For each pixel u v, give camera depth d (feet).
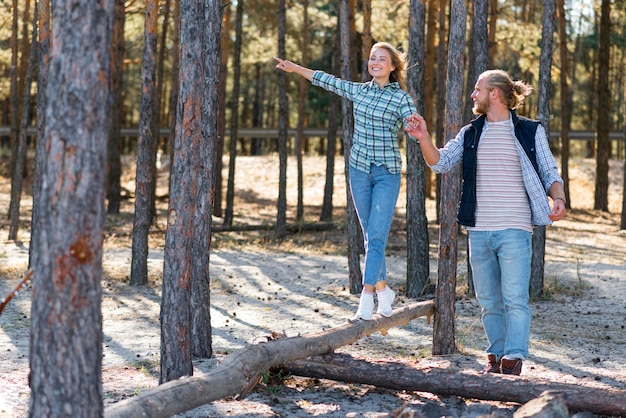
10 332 27.68
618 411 15.34
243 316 32.01
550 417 14.21
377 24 64.95
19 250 54.13
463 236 61.26
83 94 10.55
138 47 99.96
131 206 82.79
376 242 19.03
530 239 18.37
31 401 10.96
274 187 92.63
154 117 69.72
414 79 35.65
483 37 34.19
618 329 28.84
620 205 84.43
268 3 72.79
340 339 18.72
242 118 163.32
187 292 18.40
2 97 97.50
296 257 52.60
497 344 19.21
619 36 108.27
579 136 108.68
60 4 10.58
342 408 17.07
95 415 10.86
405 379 17.71
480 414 16.40
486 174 18.22
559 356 23.85
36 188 37.73
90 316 10.76
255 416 16.21
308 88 129.29
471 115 46.75
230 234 65.16
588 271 44.21
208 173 22.85
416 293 38.11
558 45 84.53
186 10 18.15
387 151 18.34
